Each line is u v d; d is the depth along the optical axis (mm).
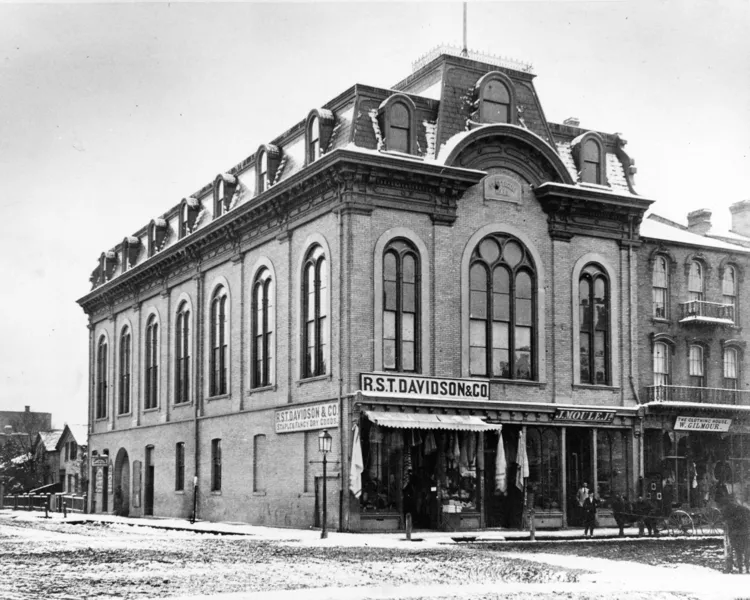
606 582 18891
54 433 102000
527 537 32500
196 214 50375
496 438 37312
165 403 51938
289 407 38312
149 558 24281
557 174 39312
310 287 37875
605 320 40812
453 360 36312
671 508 36219
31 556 24906
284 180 37938
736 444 42938
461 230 37156
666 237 43750
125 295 58844
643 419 40781
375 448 34500
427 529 35219
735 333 44875
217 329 46438
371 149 35562
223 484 44250
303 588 17562
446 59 38062
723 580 19359
